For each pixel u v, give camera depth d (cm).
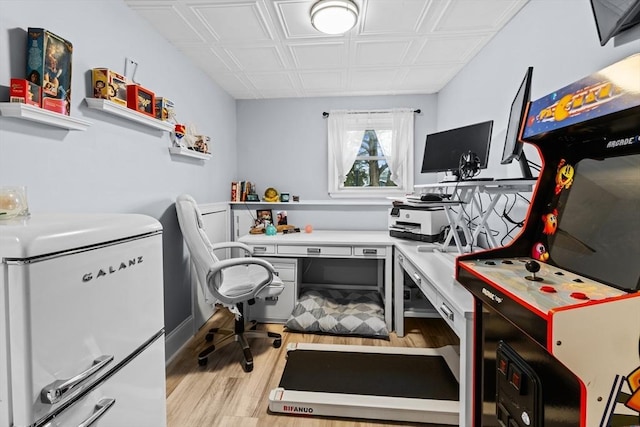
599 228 82
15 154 112
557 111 85
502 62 205
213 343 237
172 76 223
